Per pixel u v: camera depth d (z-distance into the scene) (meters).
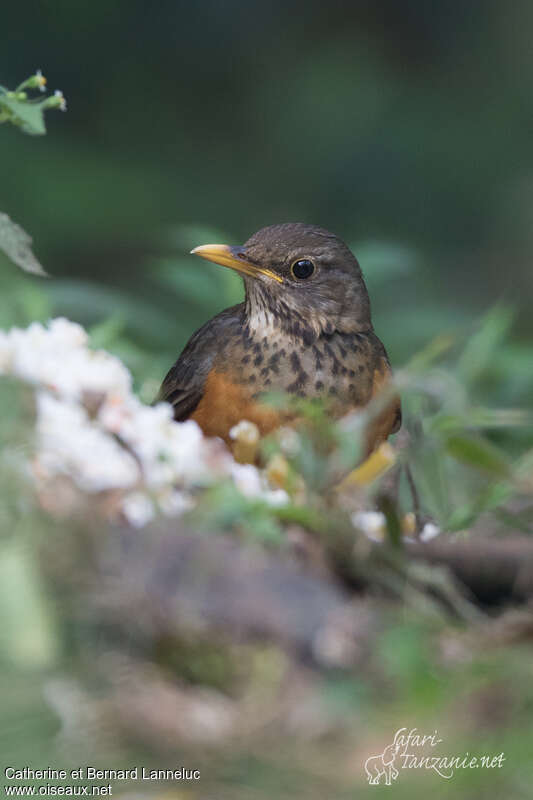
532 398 12.89
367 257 12.10
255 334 10.15
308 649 5.37
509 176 21.62
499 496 7.81
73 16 22.02
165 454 6.43
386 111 22.16
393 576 6.24
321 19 23.41
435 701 5.08
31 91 21.69
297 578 5.64
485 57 23.03
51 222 19.53
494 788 4.66
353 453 7.01
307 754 4.89
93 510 5.70
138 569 5.52
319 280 10.27
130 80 22.47
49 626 5.25
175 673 5.33
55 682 5.08
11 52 21.78
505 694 5.13
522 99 22.39
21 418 6.25
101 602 5.42
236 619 5.45
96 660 5.25
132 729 4.95
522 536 7.82
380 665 5.29
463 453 7.17
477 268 20.77
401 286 19.73
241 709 5.12
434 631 5.84
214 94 22.91
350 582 6.22
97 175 20.64
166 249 19.86
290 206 21.83
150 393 10.15
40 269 6.96
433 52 23.19
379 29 23.41
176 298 19.08
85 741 4.87
